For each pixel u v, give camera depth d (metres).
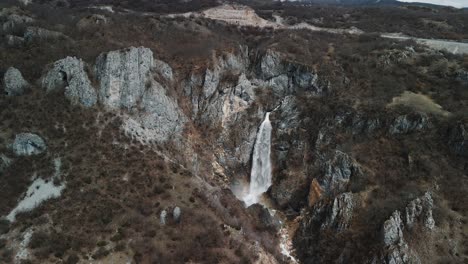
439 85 79.38
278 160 78.88
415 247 54.25
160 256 47.06
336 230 60.72
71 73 64.62
